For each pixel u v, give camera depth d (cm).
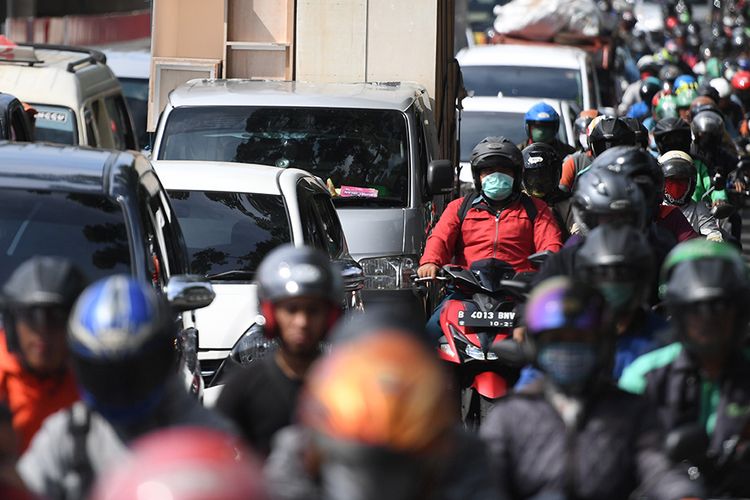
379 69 3659
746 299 1189
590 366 1088
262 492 647
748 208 6303
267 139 3061
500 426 1118
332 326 1273
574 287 1098
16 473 920
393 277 2866
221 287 2184
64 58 3875
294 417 1276
